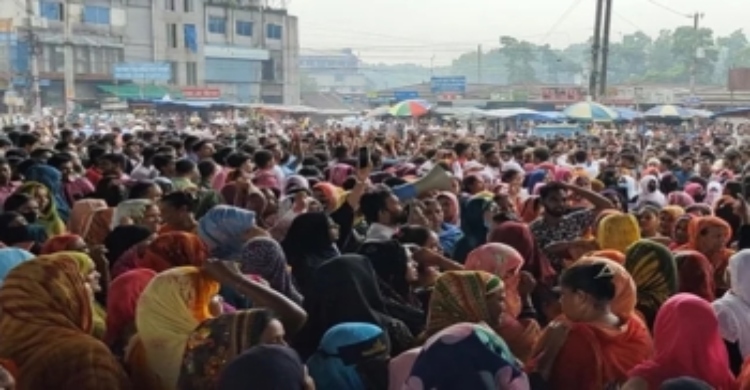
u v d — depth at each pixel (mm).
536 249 5367
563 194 6523
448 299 3805
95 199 7137
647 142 26000
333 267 4121
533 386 3449
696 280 4648
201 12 56781
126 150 13312
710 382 3275
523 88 54938
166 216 5988
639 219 6652
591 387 3412
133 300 3926
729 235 5566
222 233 5125
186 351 3188
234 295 4254
